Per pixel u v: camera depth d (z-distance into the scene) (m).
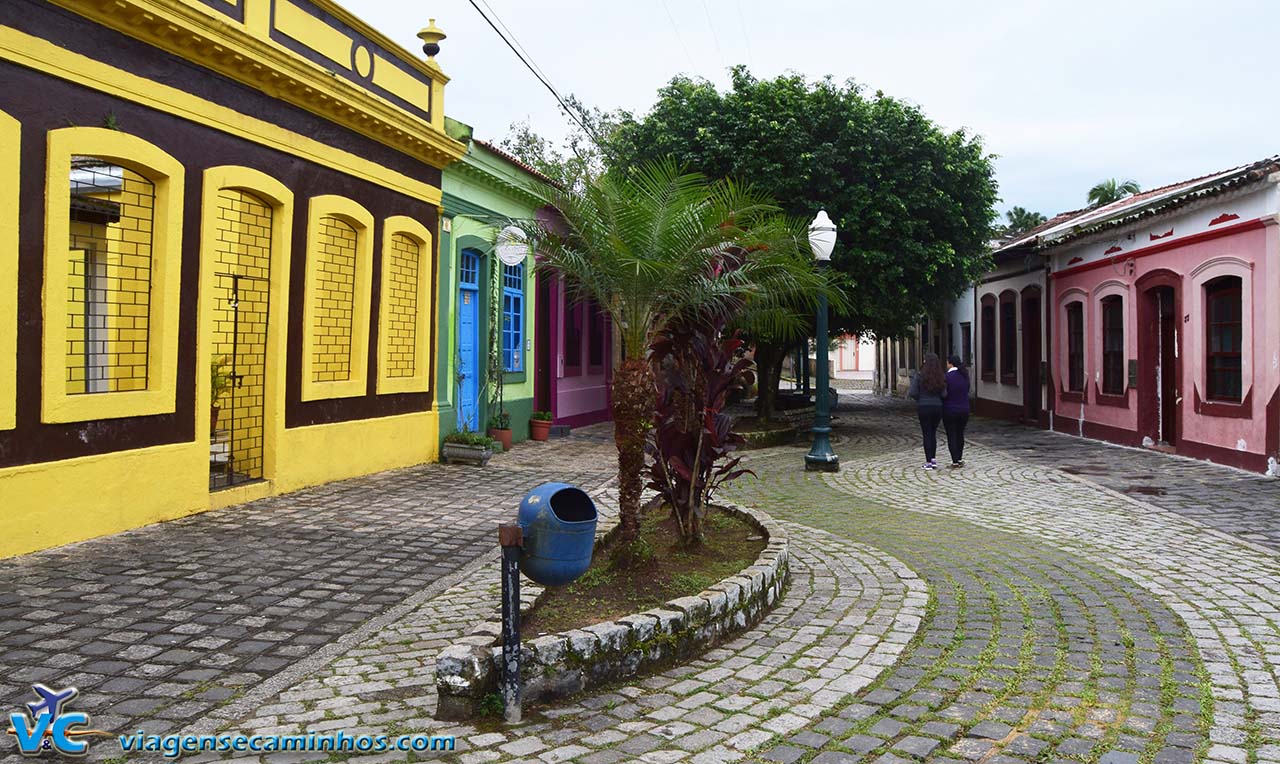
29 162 6.78
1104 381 17.20
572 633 4.50
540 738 3.92
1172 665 4.89
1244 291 12.42
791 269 6.65
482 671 4.14
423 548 7.53
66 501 7.14
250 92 9.02
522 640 4.45
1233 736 3.95
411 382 12.23
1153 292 15.39
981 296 24.75
